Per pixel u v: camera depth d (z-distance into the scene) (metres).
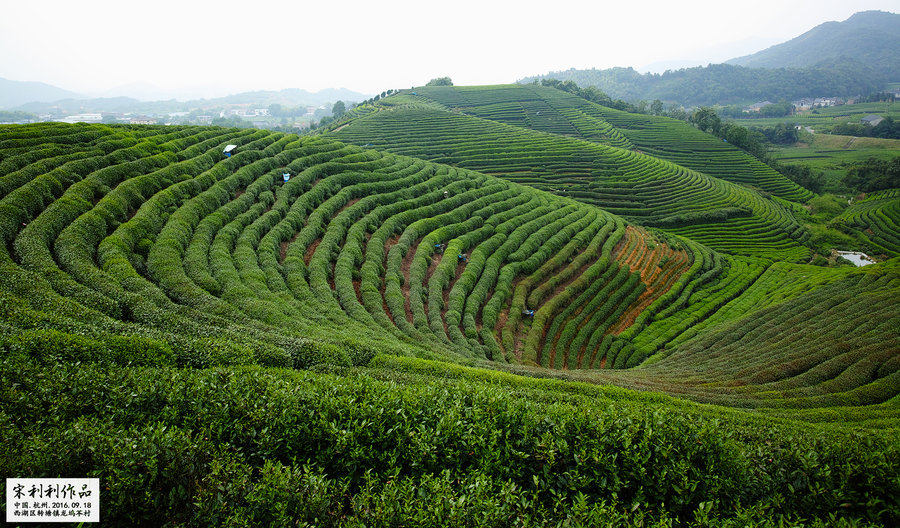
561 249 62.19
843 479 11.95
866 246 93.75
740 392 31.20
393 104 165.25
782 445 14.05
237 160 52.47
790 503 11.95
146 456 10.64
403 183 63.75
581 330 48.75
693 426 13.75
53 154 40.62
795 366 35.50
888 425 23.89
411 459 12.88
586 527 10.05
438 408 14.80
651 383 31.64
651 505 12.16
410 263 48.91
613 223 75.44
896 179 121.50
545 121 157.50
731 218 96.81
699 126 173.38
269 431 13.02
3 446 10.53
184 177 44.69
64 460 10.31
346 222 50.03
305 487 10.58
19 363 14.62
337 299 36.94
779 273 73.50
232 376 15.60
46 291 22.27
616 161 109.75
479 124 126.31
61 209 31.47
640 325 52.75
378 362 24.42
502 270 52.72
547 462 12.72
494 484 12.08
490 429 13.98
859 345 37.19
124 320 23.34
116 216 34.34
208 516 10.04
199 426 13.26
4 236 27.81
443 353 31.88
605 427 13.62
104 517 9.95
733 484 12.15
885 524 11.55
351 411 13.90
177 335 20.78
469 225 58.59
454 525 9.81
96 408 13.15
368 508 10.21
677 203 98.38
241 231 41.00
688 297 61.56
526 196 73.56
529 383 24.20
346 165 61.72
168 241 33.34
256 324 25.88
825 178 138.75
